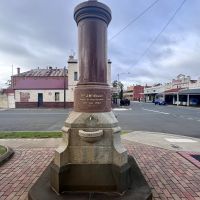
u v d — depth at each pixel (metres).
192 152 6.61
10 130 11.20
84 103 4.09
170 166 5.32
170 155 6.29
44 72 39.91
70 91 34.44
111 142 3.89
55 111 26.39
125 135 9.45
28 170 5.04
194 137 9.55
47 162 5.61
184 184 4.29
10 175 4.74
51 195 3.59
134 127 12.50
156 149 6.98
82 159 3.88
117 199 3.46
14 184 4.27
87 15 4.11
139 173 4.49
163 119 17.16
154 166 5.32
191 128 12.23
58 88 34.84
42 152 6.56
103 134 3.88
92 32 4.14
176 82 52.44
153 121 15.69
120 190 3.64
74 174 3.81
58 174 3.67
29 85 35.56
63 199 3.46
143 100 86.81
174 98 50.94
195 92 38.81
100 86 4.14
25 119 16.78
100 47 4.19
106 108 4.17
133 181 4.11
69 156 3.88
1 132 10.01
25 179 4.52
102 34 4.20
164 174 4.80
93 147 3.87
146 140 8.41
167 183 4.33
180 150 6.86
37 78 36.62
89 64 4.15
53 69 41.88
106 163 3.88
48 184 3.98
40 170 5.04
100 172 3.82
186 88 45.94
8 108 33.62
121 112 24.98
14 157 6.05
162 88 61.88
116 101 48.16
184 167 5.25
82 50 4.20
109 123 3.91
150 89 75.62
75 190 3.76
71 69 34.25
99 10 4.07
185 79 48.62
